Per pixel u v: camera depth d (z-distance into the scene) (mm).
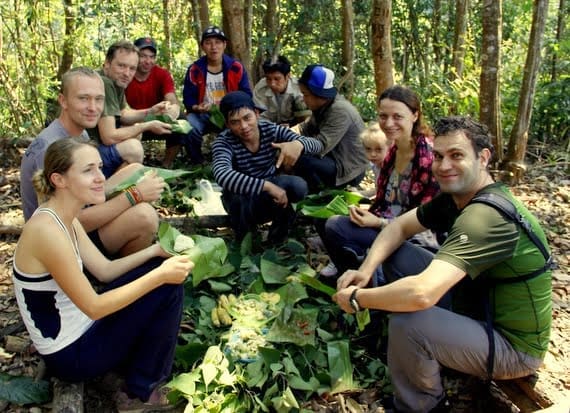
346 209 3625
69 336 2535
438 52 10109
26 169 3131
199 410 2645
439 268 2328
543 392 2527
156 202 4703
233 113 3883
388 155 3494
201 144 5902
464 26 8312
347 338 3168
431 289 2309
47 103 7105
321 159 4406
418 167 3277
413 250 3006
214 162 3975
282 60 5391
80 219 3113
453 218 2789
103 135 4082
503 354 2480
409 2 9844
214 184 4887
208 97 5793
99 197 2484
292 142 4020
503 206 2375
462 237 2344
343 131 4340
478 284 2553
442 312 2484
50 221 2389
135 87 5781
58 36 8227
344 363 2920
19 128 6703
